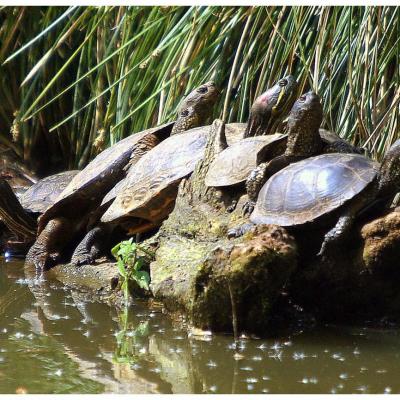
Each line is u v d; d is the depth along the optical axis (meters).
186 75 22.08
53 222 19.70
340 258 13.41
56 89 28.45
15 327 14.20
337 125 19.67
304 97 15.08
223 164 15.77
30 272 19.20
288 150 15.23
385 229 12.98
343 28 19.80
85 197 19.42
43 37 27.98
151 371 11.62
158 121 21.72
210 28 21.06
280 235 12.93
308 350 12.48
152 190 17.06
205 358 12.17
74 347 12.89
